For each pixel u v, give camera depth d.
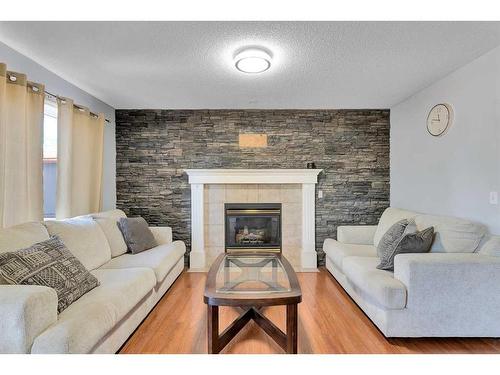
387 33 2.02
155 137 4.07
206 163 4.09
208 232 4.06
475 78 2.48
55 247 1.92
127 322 2.07
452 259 2.06
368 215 4.10
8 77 2.12
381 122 4.07
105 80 2.92
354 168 4.09
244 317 2.21
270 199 4.05
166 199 4.10
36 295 1.36
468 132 2.58
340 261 3.09
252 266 2.63
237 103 3.73
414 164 3.45
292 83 3.00
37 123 2.36
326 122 4.07
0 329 1.30
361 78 2.88
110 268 2.55
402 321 2.05
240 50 2.26
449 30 1.99
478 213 2.48
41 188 2.39
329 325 2.36
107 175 3.86
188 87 3.12
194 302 2.83
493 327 2.03
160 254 3.00
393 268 2.42
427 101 3.17
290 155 4.08
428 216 2.75
